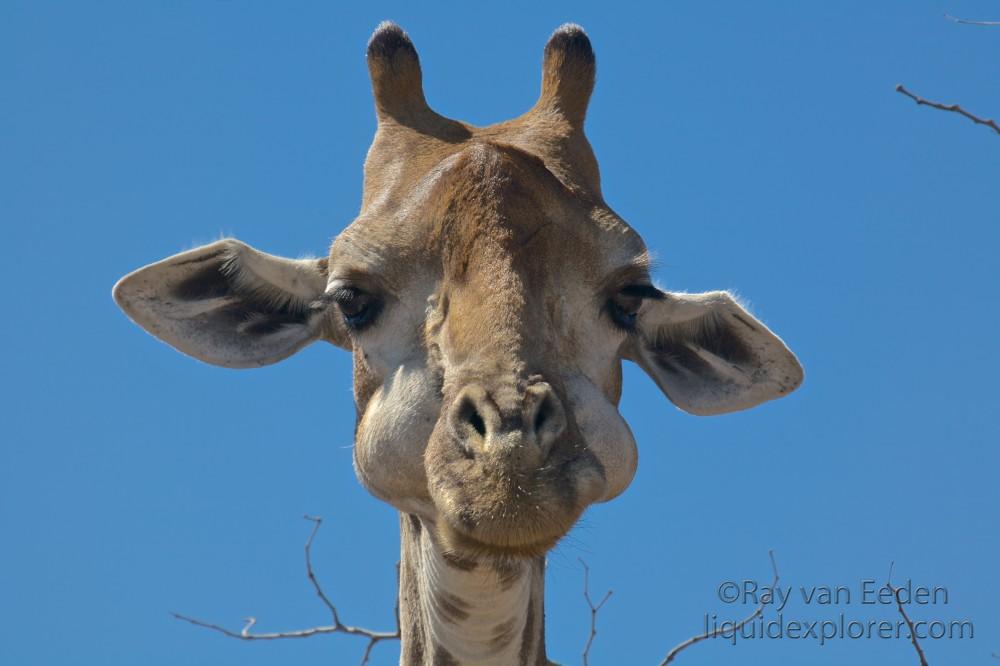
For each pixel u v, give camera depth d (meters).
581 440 15.16
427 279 16.45
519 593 16.98
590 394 16.19
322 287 19.45
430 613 17.25
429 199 16.58
